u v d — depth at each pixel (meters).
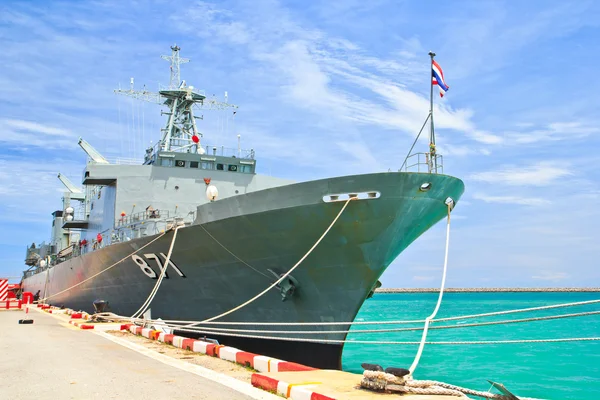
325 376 9.23
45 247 47.97
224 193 23.42
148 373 9.88
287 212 13.73
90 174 22.70
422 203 13.34
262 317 16.17
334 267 14.04
